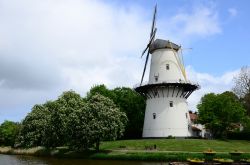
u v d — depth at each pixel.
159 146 59.97
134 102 89.75
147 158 50.59
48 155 67.19
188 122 74.31
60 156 63.56
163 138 70.25
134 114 89.38
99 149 62.25
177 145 60.06
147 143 63.25
